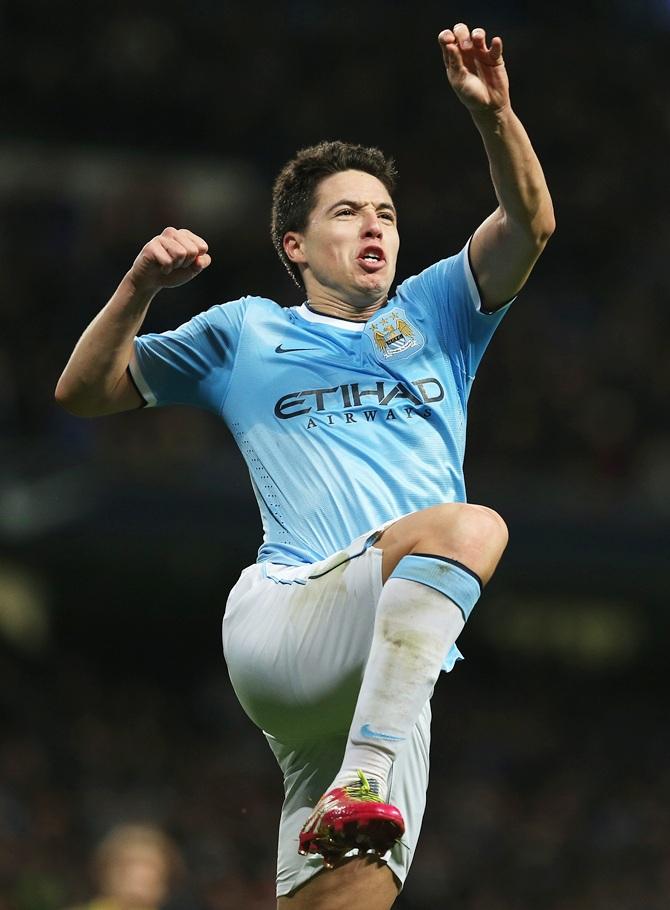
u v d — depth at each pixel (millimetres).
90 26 20125
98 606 16359
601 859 13391
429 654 3195
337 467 3582
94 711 15672
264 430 3701
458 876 12930
